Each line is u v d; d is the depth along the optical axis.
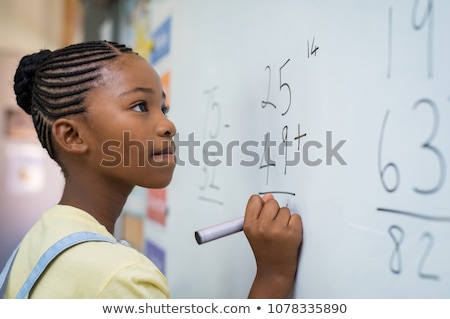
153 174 0.50
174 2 1.02
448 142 0.32
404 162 0.36
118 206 0.53
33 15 1.97
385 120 0.39
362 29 0.42
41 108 0.51
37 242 0.49
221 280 0.73
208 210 0.80
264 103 0.61
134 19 1.40
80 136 0.49
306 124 0.50
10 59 2.13
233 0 0.71
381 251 0.39
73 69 0.49
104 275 0.42
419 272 0.35
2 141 2.16
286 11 0.55
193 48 0.89
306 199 0.50
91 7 1.71
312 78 0.49
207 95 0.82
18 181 2.21
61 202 0.53
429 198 0.34
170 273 1.00
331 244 0.46
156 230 1.12
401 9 0.37
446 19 0.33
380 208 0.39
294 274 0.52
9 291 0.48
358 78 0.42
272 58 0.59
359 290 0.41
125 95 0.48
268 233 0.49
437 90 0.33
